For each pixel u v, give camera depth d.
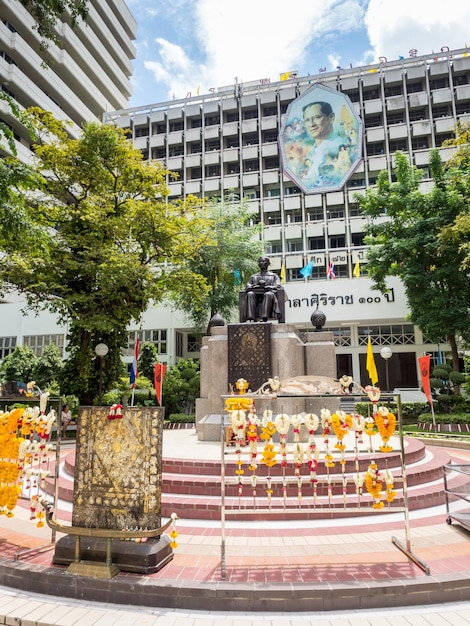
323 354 10.35
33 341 28.91
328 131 34.47
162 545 3.97
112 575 3.66
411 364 27.78
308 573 3.71
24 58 32.94
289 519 5.40
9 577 3.87
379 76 34.81
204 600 3.40
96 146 14.76
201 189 37.00
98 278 14.46
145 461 3.97
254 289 10.38
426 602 3.45
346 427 4.21
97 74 43.12
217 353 9.75
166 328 28.48
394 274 19.88
